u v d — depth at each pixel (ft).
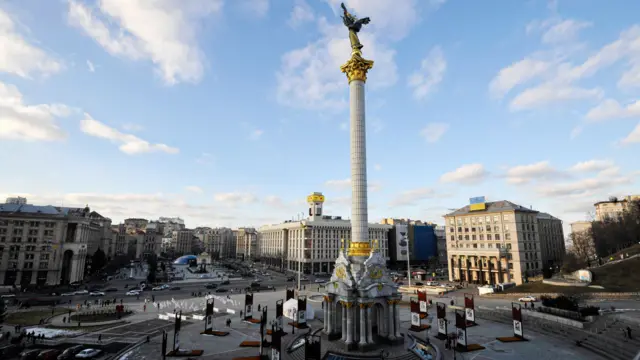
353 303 165.07
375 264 170.91
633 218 462.60
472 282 434.30
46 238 433.89
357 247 179.32
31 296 345.92
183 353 158.61
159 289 395.75
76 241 459.32
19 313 253.44
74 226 469.98
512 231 400.67
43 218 433.89
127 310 263.70
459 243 456.45
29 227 426.51
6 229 413.18
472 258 435.94
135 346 171.73
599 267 353.51
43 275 427.74
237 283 465.47
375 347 161.99
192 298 329.72
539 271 406.82
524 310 239.71
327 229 606.96
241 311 249.75
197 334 194.29
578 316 203.72
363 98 189.98
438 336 187.42
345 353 155.43
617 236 465.06
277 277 543.80
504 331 202.49
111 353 162.09
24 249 420.36
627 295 279.49
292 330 199.52
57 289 393.50
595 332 183.01
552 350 164.86
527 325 213.25
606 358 153.17
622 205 590.55
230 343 176.96
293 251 623.77
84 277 510.17
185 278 514.27
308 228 588.91
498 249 403.75
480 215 435.53
